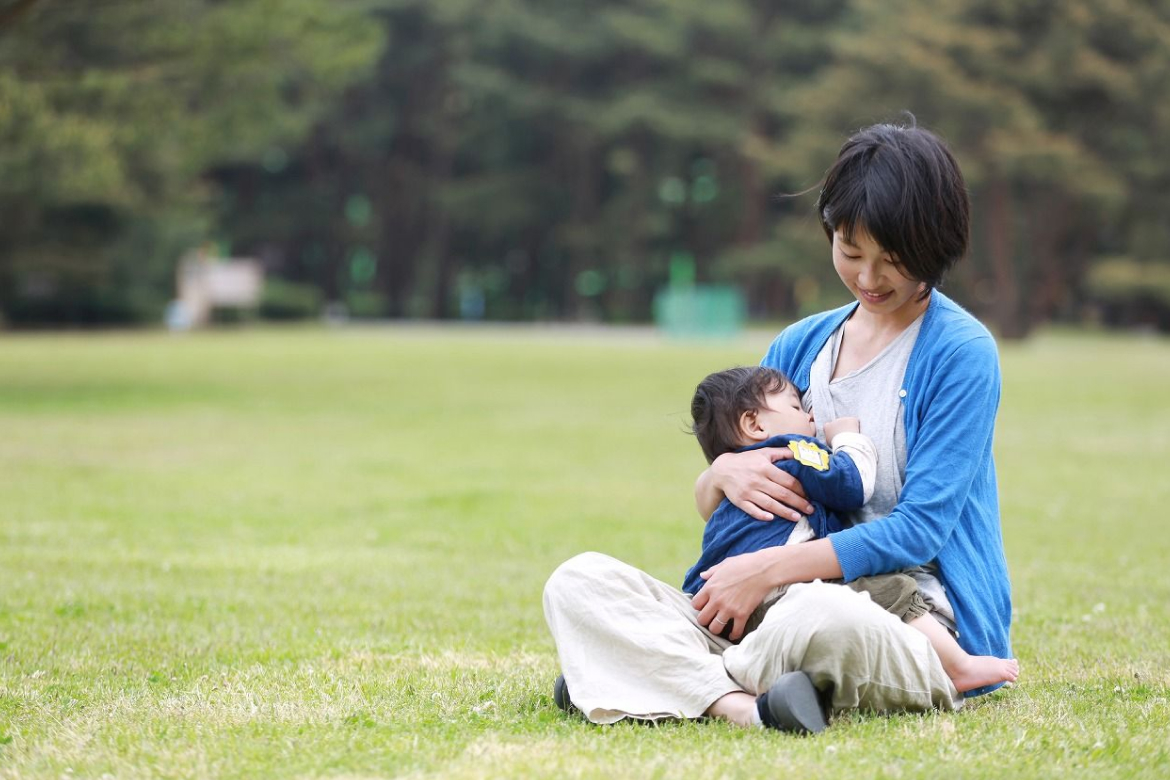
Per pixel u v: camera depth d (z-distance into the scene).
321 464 12.95
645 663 4.09
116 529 9.06
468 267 73.94
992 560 4.41
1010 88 43.97
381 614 6.37
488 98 61.59
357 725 4.03
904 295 4.25
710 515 4.48
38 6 18.92
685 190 64.56
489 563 8.00
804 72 59.56
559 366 28.58
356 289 79.25
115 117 19.89
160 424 16.25
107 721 4.13
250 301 54.12
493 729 4.00
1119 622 6.23
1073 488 11.85
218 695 4.49
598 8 61.47
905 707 4.05
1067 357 35.84
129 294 49.97
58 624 5.97
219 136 21.84
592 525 9.56
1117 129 46.19
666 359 31.61
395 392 21.48
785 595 4.00
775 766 3.46
